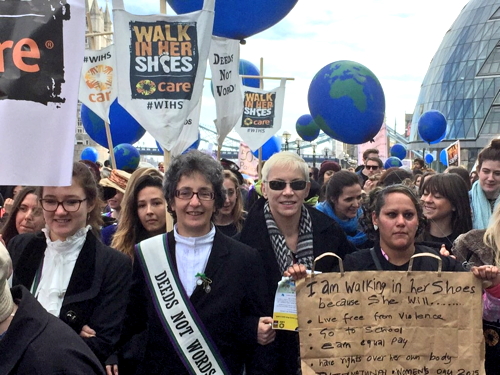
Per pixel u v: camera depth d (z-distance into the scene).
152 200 4.02
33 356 1.80
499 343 3.04
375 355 2.79
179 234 3.07
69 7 2.72
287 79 9.88
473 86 68.69
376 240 3.50
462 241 3.46
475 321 2.78
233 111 6.57
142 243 3.07
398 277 2.81
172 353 2.92
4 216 4.71
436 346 2.79
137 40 4.09
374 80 6.24
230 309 2.95
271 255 3.54
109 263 3.04
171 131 4.11
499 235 3.22
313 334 2.79
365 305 2.81
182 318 2.93
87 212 3.11
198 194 2.99
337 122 6.21
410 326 2.80
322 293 2.81
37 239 3.11
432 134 15.75
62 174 2.70
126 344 3.28
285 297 2.99
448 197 4.34
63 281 2.95
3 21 2.68
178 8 5.21
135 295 3.08
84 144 48.72
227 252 3.04
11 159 2.64
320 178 9.69
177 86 4.11
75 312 2.88
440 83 72.38
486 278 2.78
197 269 3.01
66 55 2.72
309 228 3.62
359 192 4.84
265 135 9.76
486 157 4.66
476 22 70.81
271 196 3.54
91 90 7.11
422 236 4.43
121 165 9.30
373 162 9.30
